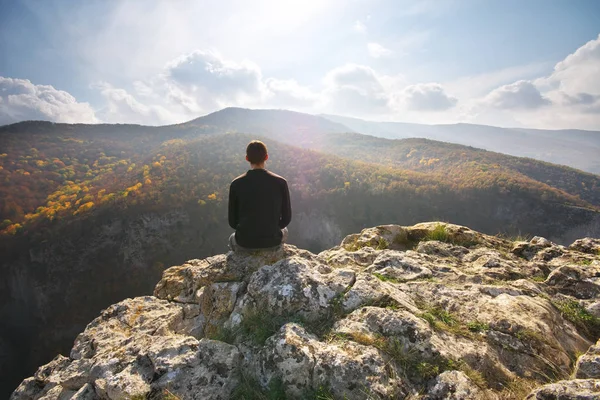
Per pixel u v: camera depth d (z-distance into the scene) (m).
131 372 2.41
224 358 2.35
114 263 92.00
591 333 2.70
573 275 3.29
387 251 4.13
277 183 3.70
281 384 2.09
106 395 2.33
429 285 3.16
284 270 3.14
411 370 2.08
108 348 3.48
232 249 4.05
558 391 1.63
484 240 4.67
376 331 2.35
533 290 3.12
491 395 1.87
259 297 2.95
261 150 3.70
